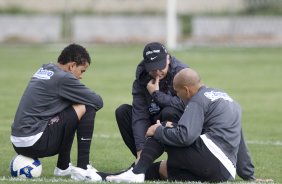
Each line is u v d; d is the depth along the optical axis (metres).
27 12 150.75
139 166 28.89
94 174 30.08
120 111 32.44
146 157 28.89
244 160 30.20
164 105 30.95
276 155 37.88
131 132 32.62
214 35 137.00
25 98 30.56
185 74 28.84
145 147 29.00
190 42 127.75
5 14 146.88
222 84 72.06
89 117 30.70
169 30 113.50
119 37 137.38
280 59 98.25
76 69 31.22
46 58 100.88
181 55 102.81
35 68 87.62
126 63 94.00
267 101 60.53
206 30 137.62
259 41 129.25
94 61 96.56
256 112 54.56
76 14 148.75
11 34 136.75
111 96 62.91
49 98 30.44
